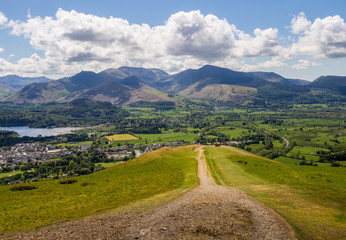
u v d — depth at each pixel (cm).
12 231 2795
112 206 3631
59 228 2748
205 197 3734
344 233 2500
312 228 2608
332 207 3341
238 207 3216
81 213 3409
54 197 4466
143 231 2520
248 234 2420
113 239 2345
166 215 2994
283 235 2405
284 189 4347
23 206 3934
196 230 2505
